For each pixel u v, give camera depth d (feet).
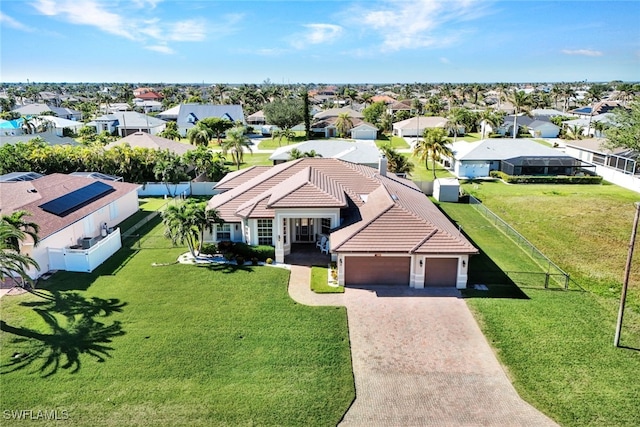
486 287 85.76
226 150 206.18
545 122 331.98
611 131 175.63
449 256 83.71
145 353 63.46
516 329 69.87
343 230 90.17
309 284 86.38
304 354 63.77
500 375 59.52
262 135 354.54
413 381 58.44
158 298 80.07
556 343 66.13
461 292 83.46
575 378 58.39
